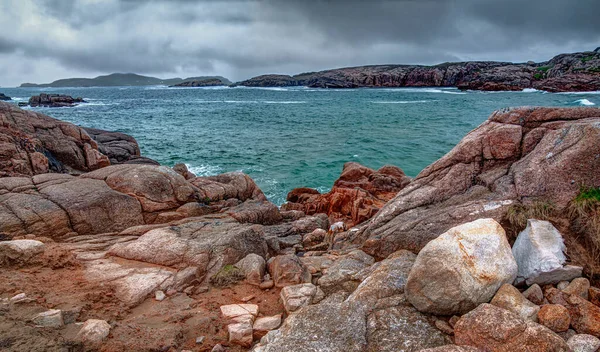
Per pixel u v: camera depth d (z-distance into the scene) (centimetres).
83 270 732
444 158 870
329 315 552
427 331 501
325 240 1045
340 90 16225
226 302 677
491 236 545
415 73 16750
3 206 959
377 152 3105
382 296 584
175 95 15088
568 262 546
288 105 8450
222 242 845
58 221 960
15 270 704
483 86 11725
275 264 771
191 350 538
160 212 1152
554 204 646
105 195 1069
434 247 541
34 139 1641
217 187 1395
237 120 5691
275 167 2678
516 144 791
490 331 434
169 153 3219
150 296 670
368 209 1389
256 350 499
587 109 765
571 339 437
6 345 473
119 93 18500
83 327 530
